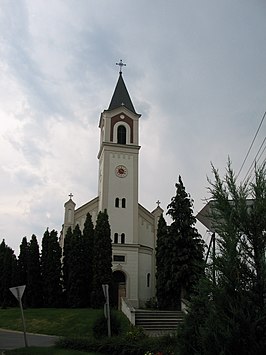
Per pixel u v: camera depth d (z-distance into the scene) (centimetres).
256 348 820
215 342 840
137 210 4828
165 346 1559
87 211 5016
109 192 4825
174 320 2725
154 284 4672
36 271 4181
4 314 3419
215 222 1003
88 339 1875
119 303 4297
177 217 3519
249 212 994
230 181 1027
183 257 3372
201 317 948
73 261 4053
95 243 4016
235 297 889
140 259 4628
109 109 5212
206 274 944
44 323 2944
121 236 4691
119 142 5103
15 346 2059
